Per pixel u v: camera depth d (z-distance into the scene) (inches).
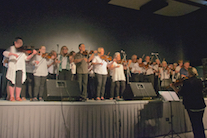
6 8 180.7
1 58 173.2
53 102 103.7
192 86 110.7
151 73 197.0
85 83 135.0
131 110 126.3
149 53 250.7
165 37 265.9
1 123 92.6
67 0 207.6
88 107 112.3
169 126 139.4
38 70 131.5
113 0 227.1
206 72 241.6
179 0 221.9
